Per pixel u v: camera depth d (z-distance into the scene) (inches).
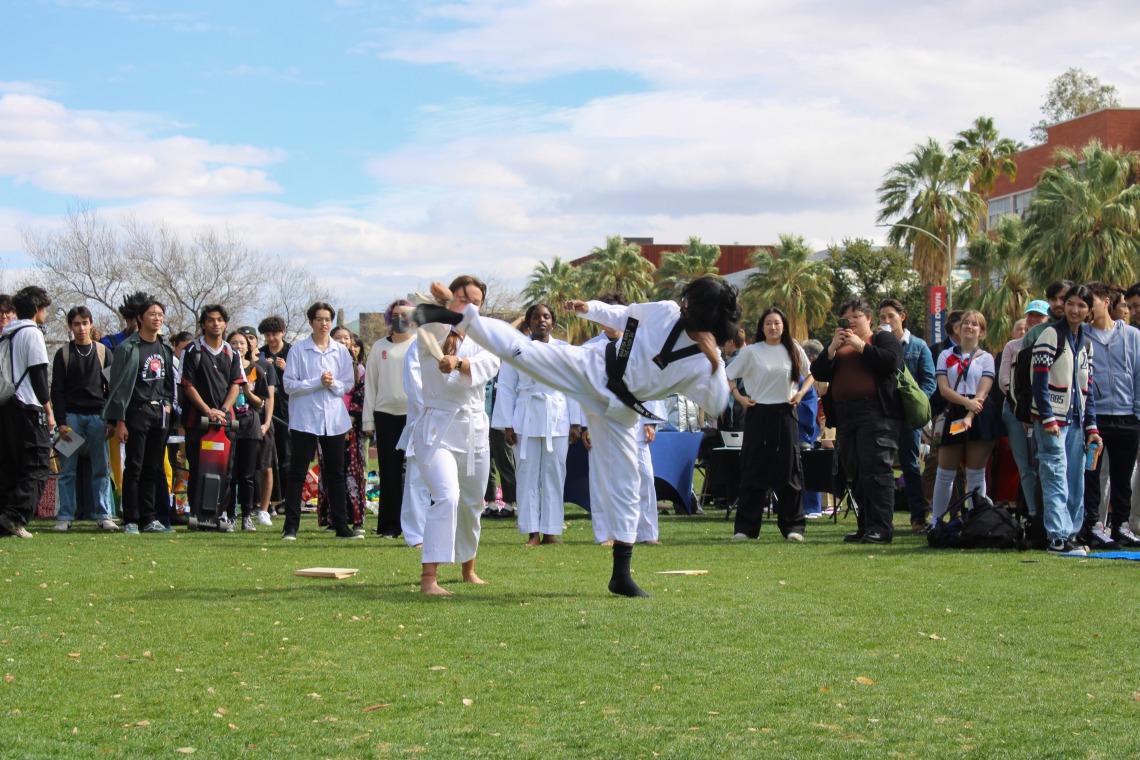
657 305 250.8
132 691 168.9
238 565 319.6
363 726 151.3
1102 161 1369.3
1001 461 450.3
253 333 553.9
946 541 372.8
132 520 434.3
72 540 390.3
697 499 571.5
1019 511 403.9
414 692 169.2
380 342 424.2
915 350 444.8
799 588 274.8
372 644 202.8
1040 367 353.1
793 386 413.4
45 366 395.5
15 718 153.9
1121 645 205.6
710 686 173.8
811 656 194.9
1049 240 1375.5
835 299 2188.7
